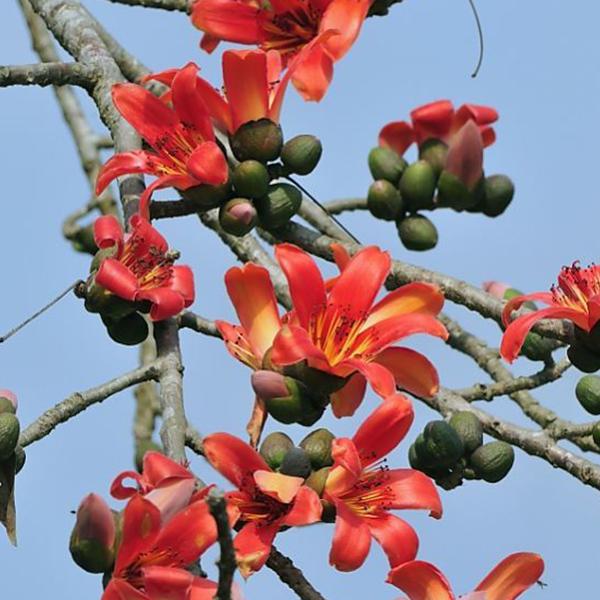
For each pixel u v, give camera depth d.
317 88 7.18
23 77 7.20
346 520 5.51
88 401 6.12
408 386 6.02
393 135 7.99
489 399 6.98
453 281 6.66
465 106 7.91
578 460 6.56
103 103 7.27
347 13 7.23
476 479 6.41
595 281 6.27
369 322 5.96
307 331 5.90
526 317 6.10
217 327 6.18
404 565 5.58
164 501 5.32
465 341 7.81
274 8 7.32
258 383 5.89
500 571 5.74
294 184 6.73
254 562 5.45
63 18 7.67
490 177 7.78
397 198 7.65
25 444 6.02
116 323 6.41
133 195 6.84
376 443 5.70
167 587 5.23
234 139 6.66
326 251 6.77
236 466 5.58
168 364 6.25
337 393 5.99
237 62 6.59
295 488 5.48
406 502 5.73
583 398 6.64
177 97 6.55
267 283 6.02
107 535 5.42
